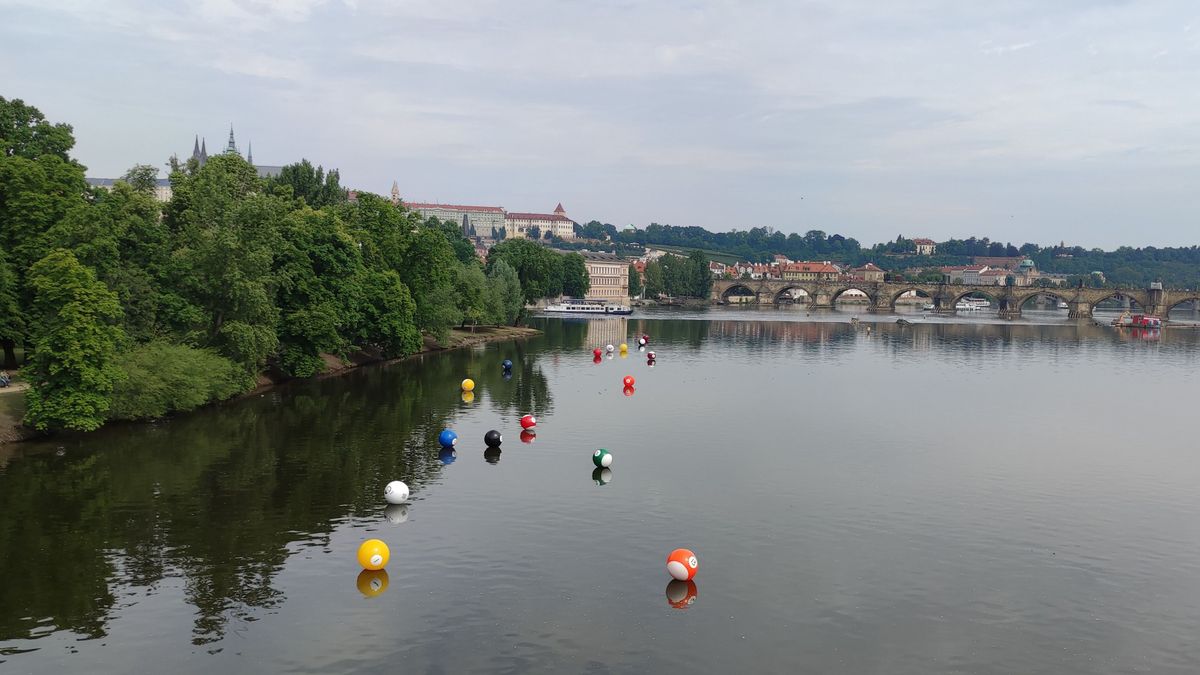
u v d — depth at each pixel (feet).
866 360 630.33
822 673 153.89
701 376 515.91
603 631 167.73
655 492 256.32
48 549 201.87
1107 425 375.04
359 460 283.38
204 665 153.07
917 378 527.81
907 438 338.95
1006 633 170.50
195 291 358.84
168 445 294.46
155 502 235.81
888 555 209.46
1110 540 222.89
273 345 374.63
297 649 158.92
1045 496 260.83
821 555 208.54
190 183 396.16
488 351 632.79
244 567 194.70
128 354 311.88
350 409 368.07
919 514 240.94
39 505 231.09
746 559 205.05
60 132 357.00
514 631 167.02
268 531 216.54
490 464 284.41
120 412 311.06
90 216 315.37
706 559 204.44
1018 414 399.85
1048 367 605.31
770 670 154.61
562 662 155.94
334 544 208.85
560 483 263.70
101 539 208.54
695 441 326.24
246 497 242.17
